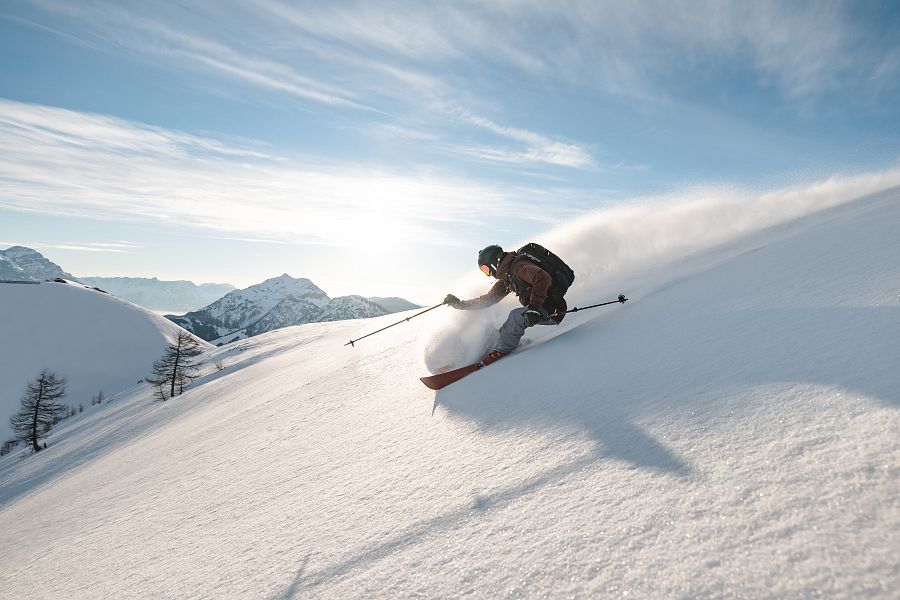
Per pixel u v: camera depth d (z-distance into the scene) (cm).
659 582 105
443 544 153
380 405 425
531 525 144
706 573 102
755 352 204
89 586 255
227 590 181
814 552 96
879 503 102
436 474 212
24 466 3406
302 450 374
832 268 280
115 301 19388
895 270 233
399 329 1239
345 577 157
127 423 3142
